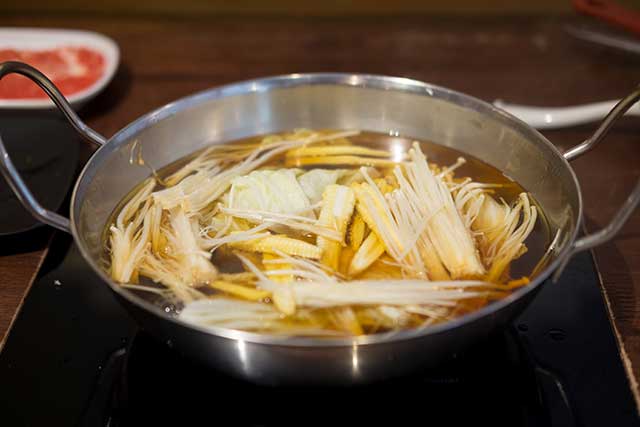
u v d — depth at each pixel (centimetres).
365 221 52
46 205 58
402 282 48
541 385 48
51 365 49
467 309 47
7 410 47
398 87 58
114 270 49
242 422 46
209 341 42
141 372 49
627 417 46
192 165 58
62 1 90
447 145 59
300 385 45
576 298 52
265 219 53
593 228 58
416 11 92
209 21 86
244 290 48
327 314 46
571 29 83
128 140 53
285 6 93
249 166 58
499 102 69
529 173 54
